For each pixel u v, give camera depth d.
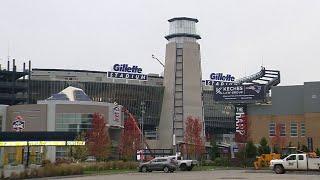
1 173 43.81
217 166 77.69
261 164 65.75
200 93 158.50
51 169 47.75
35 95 145.38
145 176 45.75
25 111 110.19
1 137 81.88
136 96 152.62
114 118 110.94
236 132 104.62
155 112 156.25
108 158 86.06
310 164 49.94
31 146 83.00
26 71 151.88
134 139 100.38
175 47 159.88
